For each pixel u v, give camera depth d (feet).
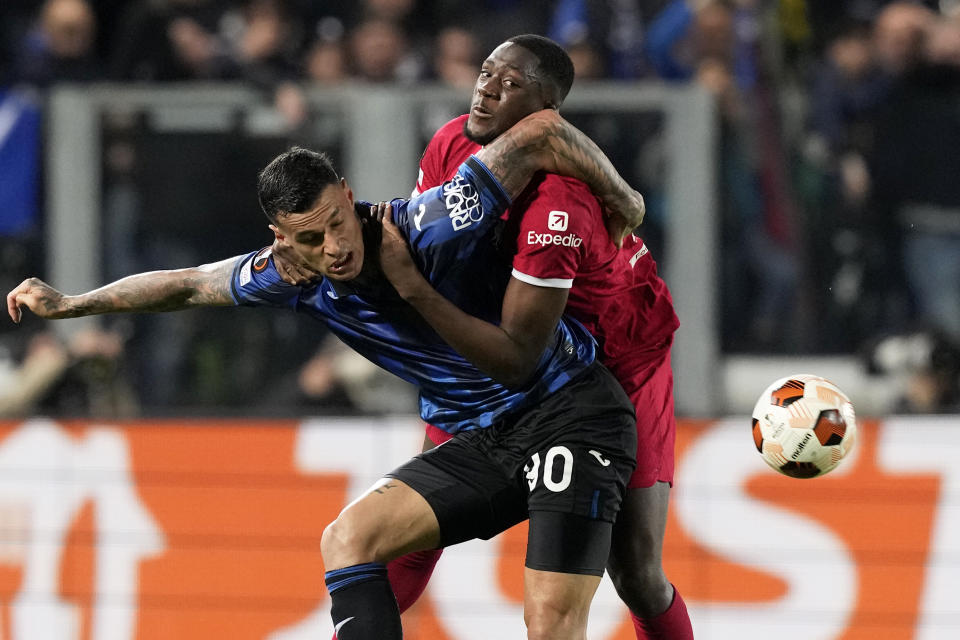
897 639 60.23
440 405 41.93
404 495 40.04
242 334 71.26
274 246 39.29
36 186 72.79
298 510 63.36
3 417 66.18
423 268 38.52
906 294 75.15
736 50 82.79
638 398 44.45
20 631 64.44
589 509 39.58
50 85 76.38
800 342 73.72
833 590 60.54
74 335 71.87
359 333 40.96
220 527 63.72
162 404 71.61
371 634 38.17
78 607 64.23
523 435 40.52
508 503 41.04
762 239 73.87
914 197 75.41
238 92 72.69
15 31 94.22
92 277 72.69
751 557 61.00
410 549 40.01
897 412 71.36
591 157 38.60
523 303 38.17
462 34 86.22
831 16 94.17
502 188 37.86
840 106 83.25
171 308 41.60
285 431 63.77
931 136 75.46
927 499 60.39
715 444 61.46
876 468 60.70
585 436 40.16
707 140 71.72
